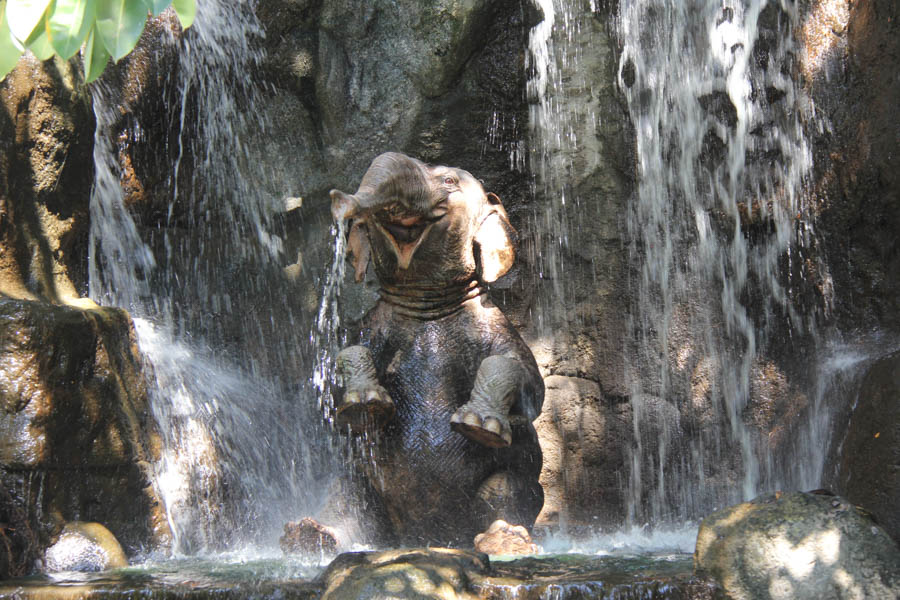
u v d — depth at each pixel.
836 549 6.36
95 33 6.34
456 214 9.12
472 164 11.43
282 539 8.72
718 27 11.09
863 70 9.94
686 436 11.05
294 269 11.87
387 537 9.23
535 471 9.37
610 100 11.14
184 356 11.55
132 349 9.62
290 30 11.66
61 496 8.51
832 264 10.09
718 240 11.04
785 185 10.54
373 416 8.74
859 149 9.81
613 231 11.25
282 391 11.66
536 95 11.31
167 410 10.91
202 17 11.66
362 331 9.63
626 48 11.20
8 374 8.26
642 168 11.27
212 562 8.56
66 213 10.10
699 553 6.63
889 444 7.85
